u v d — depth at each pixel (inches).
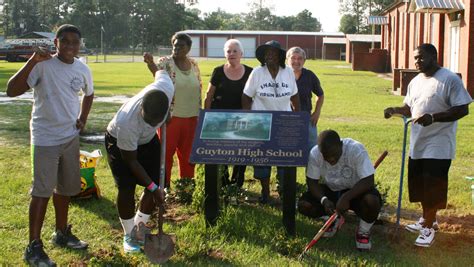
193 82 279.4
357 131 482.0
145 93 195.3
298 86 285.4
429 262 202.8
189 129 281.9
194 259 202.4
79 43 200.4
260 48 260.4
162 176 207.3
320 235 208.4
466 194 291.0
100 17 3521.2
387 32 1656.0
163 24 3528.5
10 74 1256.2
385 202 253.9
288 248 207.9
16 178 311.0
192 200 259.1
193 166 288.8
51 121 198.4
